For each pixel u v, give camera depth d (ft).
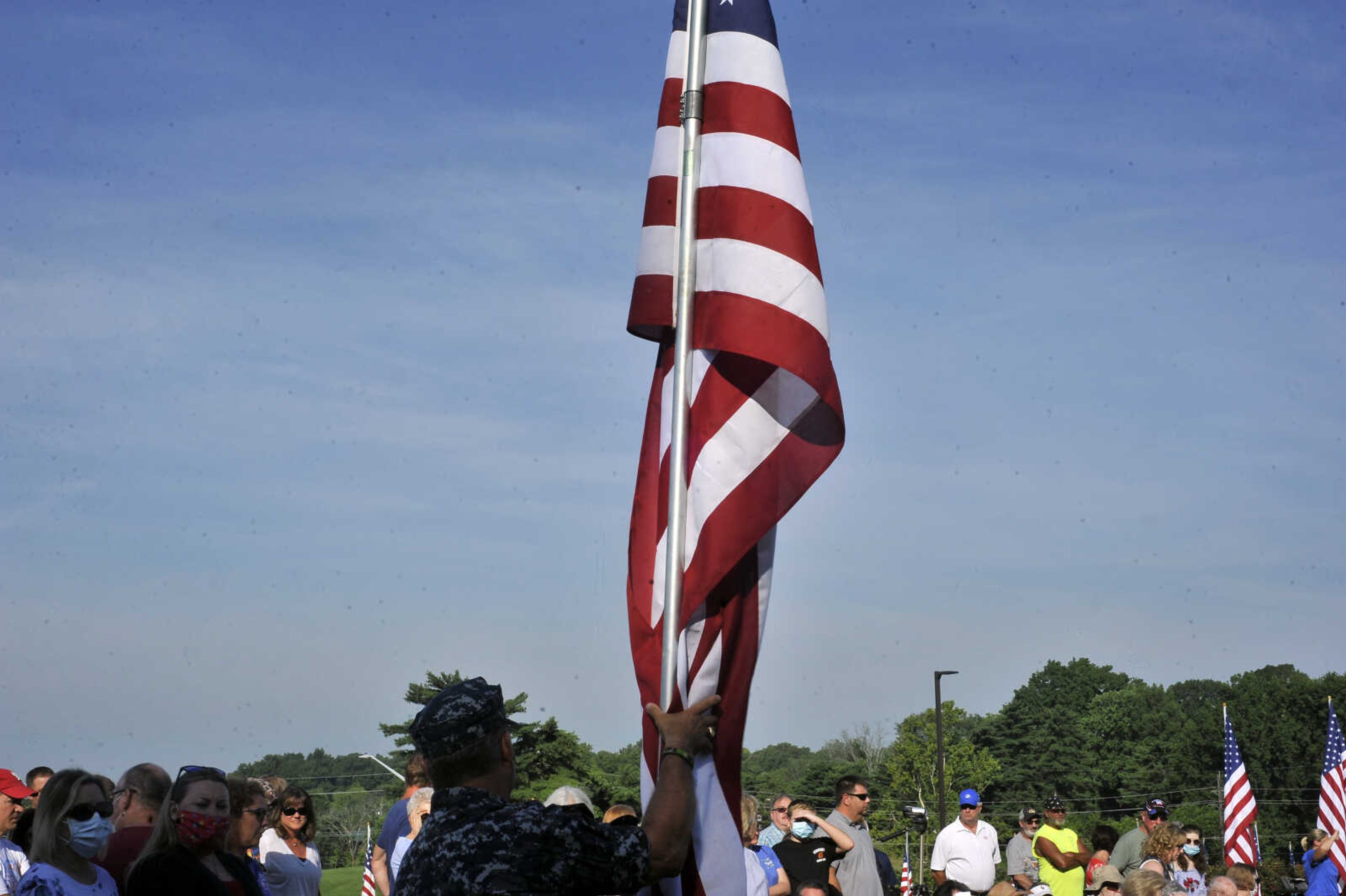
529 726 94.27
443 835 9.64
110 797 17.72
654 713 11.25
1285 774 245.86
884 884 32.68
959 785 269.64
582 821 9.74
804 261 13.26
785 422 13.35
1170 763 272.72
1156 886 24.23
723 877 12.01
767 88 13.73
